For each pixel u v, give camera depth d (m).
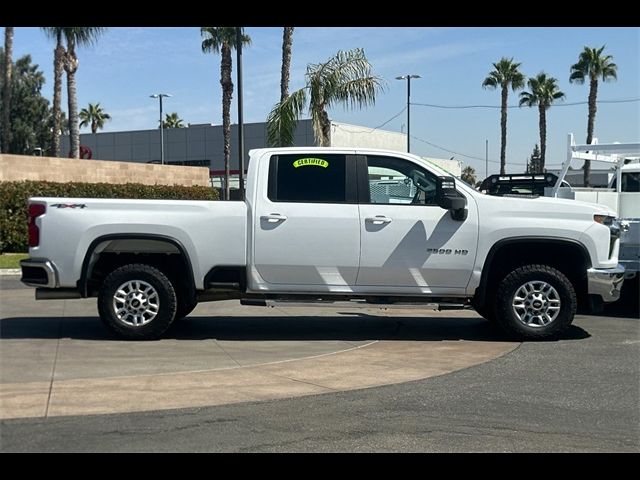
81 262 8.02
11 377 6.57
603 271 8.15
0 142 52.72
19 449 4.78
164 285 8.20
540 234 8.09
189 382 6.48
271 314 10.55
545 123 49.69
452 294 8.23
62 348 7.86
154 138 51.81
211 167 49.62
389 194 8.25
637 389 6.33
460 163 47.12
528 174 14.87
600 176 17.58
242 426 5.27
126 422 5.34
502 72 49.38
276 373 6.86
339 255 8.07
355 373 6.88
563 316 8.25
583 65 43.66
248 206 8.12
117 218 8.04
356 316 10.46
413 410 5.68
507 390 6.28
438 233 8.09
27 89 55.12
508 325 8.30
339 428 5.25
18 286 13.87
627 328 9.31
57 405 5.73
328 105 17.69
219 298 8.34
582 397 6.07
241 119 20.20
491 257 8.13
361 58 17.48
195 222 8.08
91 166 23.34
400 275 8.12
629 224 9.91
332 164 8.22
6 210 19.81
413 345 8.27
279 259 8.05
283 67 20.48
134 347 7.96
